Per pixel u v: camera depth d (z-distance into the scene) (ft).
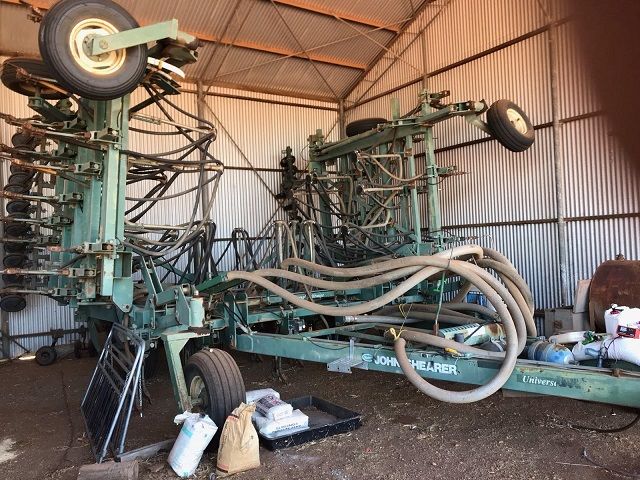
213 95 31.89
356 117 36.14
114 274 14.61
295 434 12.07
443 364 11.19
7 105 24.82
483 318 16.46
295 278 13.65
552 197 23.41
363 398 15.92
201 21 27.48
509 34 25.12
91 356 25.02
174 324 13.46
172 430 13.67
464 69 27.66
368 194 23.86
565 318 18.81
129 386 11.35
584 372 9.48
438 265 11.71
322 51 32.04
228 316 15.49
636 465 10.32
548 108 23.50
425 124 22.59
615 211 21.13
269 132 33.99
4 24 23.75
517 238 25.04
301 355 13.50
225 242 31.73
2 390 18.85
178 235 19.56
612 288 17.08
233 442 10.64
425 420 13.58
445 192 28.78
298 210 27.61
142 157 14.53
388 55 32.83
